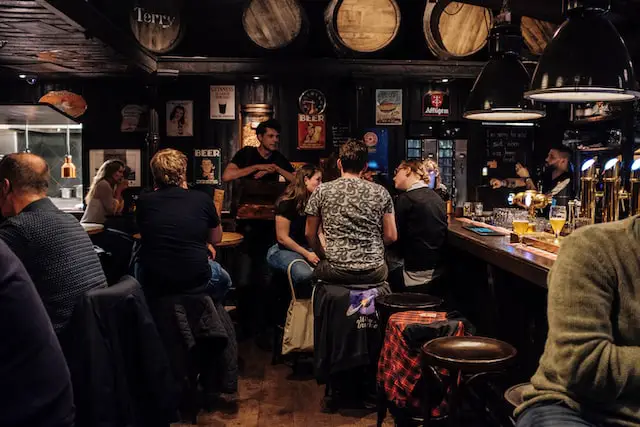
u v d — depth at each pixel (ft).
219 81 20.52
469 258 15.05
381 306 11.98
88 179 20.66
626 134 17.89
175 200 11.86
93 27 13.48
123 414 8.68
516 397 6.79
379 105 20.61
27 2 11.05
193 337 11.71
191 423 12.02
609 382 5.06
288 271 13.85
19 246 8.33
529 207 13.65
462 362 8.29
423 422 9.61
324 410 12.76
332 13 18.67
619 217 10.53
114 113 20.56
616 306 5.30
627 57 9.38
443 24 18.97
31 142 21.16
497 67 13.61
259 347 17.12
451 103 20.98
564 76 9.26
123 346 8.92
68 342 8.50
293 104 20.71
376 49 18.93
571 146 20.15
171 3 18.63
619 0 12.03
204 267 11.90
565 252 5.49
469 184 20.97
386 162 20.59
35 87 20.33
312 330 13.64
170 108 20.49
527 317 11.42
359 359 12.16
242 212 18.11
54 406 4.95
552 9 13.10
